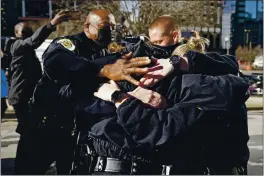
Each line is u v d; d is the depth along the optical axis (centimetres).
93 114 179
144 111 169
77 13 239
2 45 248
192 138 172
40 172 239
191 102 170
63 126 218
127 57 176
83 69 176
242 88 174
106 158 173
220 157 177
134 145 169
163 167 172
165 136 167
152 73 172
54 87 203
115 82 176
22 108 239
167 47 183
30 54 246
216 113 171
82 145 184
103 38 191
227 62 182
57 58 178
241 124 180
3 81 244
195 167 175
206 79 171
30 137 237
